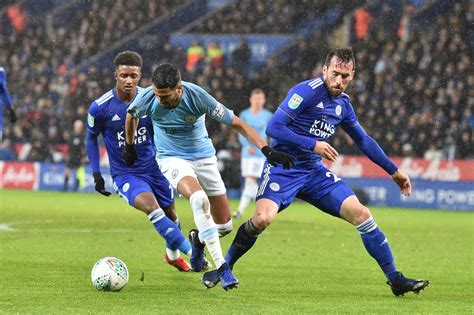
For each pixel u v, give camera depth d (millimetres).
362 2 74812
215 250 19609
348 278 24062
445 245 35156
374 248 20219
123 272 20297
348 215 20266
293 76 71188
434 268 27203
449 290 22109
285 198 20266
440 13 72625
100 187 24250
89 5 81000
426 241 36750
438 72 66750
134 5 80000
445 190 59656
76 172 66812
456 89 65188
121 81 23125
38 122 72125
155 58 76875
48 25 81875
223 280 19203
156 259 27578
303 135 20328
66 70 77625
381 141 63750
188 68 72500
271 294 20562
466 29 68938
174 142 21766
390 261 20297
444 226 45031
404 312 18156
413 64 67438
